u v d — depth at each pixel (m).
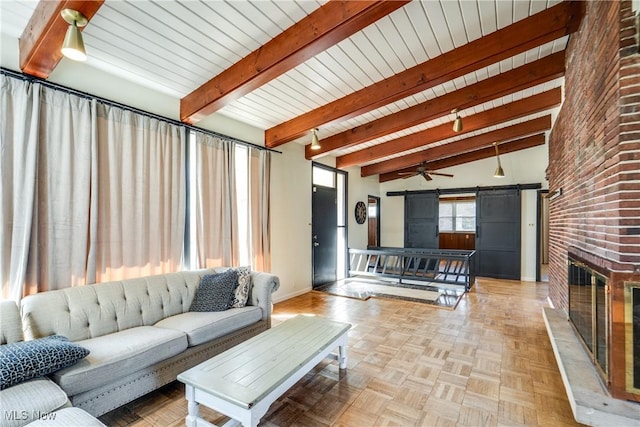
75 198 2.58
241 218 4.28
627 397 1.80
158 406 2.20
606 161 1.98
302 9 2.27
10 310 2.03
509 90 3.70
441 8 2.45
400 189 8.68
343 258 7.05
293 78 3.29
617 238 1.81
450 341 3.31
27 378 1.64
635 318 1.77
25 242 2.29
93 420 1.40
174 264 3.34
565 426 1.96
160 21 2.25
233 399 1.63
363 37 2.69
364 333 3.55
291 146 5.34
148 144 3.13
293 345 2.30
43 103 2.43
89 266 2.64
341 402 2.22
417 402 2.22
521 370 2.67
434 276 6.42
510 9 2.56
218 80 3.02
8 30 2.26
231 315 2.89
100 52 2.57
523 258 6.95
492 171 7.40
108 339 2.24
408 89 3.26
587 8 2.40
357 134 4.99
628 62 1.73
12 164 2.28
